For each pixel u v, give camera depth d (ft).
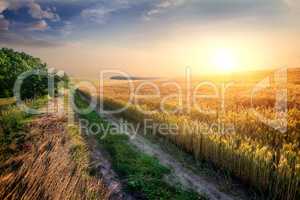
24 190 18.08
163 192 24.07
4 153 28.55
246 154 24.77
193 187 25.23
